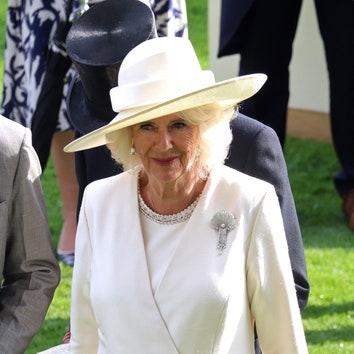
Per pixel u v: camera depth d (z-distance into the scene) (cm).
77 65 876
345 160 1720
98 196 764
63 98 1415
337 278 1475
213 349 717
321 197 1823
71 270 1518
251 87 708
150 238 743
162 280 722
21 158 792
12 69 1455
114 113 880
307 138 2100
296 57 2083
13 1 1431
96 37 894
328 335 1307
